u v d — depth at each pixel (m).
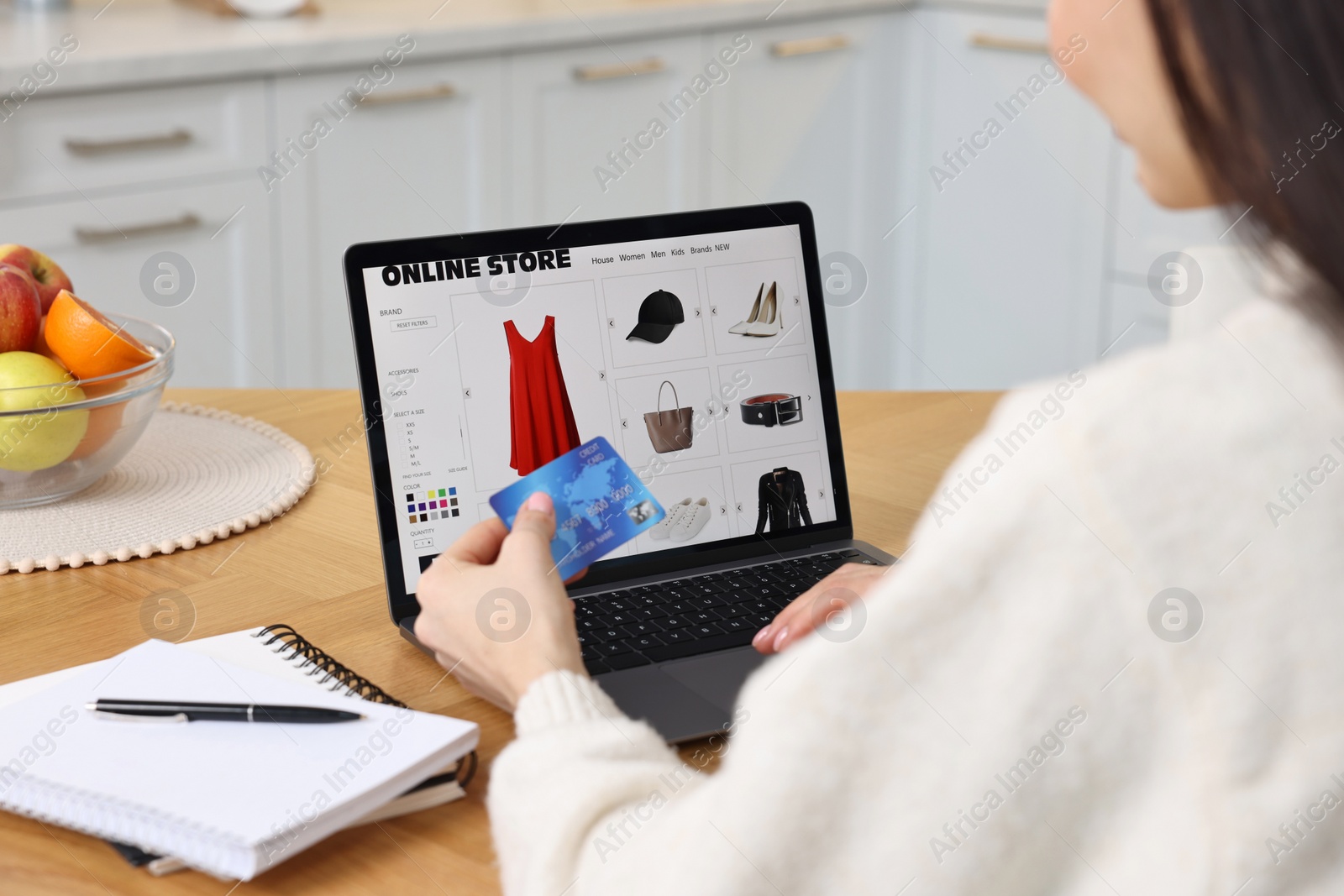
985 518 0.44
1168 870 0.44
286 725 0.69
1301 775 0.43
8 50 2.09
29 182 2.11
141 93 2.18
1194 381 0.44
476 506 0.88
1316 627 0.43
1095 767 0.44
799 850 0.45
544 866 0.54
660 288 0.94
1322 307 0.43
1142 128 0.48
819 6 2.92
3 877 0.61
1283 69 0.39
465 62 2.52
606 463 0.92
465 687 0.78
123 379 1.03
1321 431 0.43
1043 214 2.96
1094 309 2.92
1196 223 2.68
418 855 0.64
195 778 0.64
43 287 1.14
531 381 0.90
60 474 1.04
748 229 0.98
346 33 2.36
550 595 0.71
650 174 2.85
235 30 2.37
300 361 2.54
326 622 0.88
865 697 0.44
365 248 0.87
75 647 0.83
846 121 3.10
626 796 0.56
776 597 0.89
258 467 1.16
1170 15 0.43
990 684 0.43
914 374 3.34
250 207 2.37
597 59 2.68
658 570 0.92
